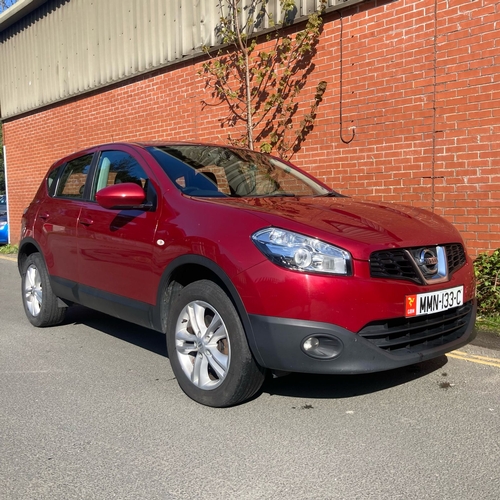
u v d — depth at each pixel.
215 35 8.89
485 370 4.26
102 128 11.66
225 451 3.05
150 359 4.73
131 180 4.53
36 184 14.12
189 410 3.61
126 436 3.26
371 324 3.22
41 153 13.78
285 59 7.75
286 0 7.50
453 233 3.88
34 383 4.17
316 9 7.34
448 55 6.04
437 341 3.58
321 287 3.12
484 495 2.58
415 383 4.01
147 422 3.44
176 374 3.81
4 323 6.07
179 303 3.76
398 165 6.55
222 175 4.51
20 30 14.05
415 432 3.23
